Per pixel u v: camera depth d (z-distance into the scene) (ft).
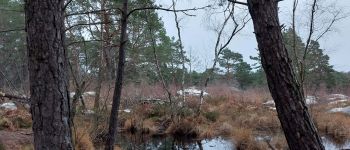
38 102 11.90
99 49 49.03
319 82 90.79
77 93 32.65
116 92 24.27
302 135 13.69
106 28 43.83
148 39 68.49
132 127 54.60
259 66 137.08
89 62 48.85
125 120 55.62
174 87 72.54
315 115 55.01
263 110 65.05
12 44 69.72
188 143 49.78
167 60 85.61
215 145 47.67
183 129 54.24
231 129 53.01
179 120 55.47
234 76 150.71
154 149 45.44
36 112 11.94
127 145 46.34
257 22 13.84
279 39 13.69
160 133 54.70
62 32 12.35
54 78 11.92
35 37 11.79
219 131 54.03
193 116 57.93
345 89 109.81
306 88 59.77
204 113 59.93
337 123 54.70
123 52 24.30
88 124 40.47
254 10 13.89
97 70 50.11
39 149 11.99
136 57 70.64
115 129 24.21
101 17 43.09
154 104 61.72
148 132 54.60
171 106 57.41
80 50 47.29
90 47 49.67
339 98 83.76
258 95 78.95
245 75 152.56
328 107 68.39
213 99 70.95
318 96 74.43
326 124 53.72
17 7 60.23
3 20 72.23
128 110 58.75
